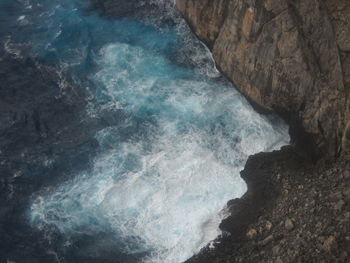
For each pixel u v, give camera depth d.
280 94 26.92
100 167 28.28
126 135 29.67
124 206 26.69
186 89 31.64
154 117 30.42
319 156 24.78
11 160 28.42
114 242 25.28
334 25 25.12
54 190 27.36
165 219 26.00
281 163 26.08
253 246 22.42
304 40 25.28
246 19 27.20
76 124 30.22
